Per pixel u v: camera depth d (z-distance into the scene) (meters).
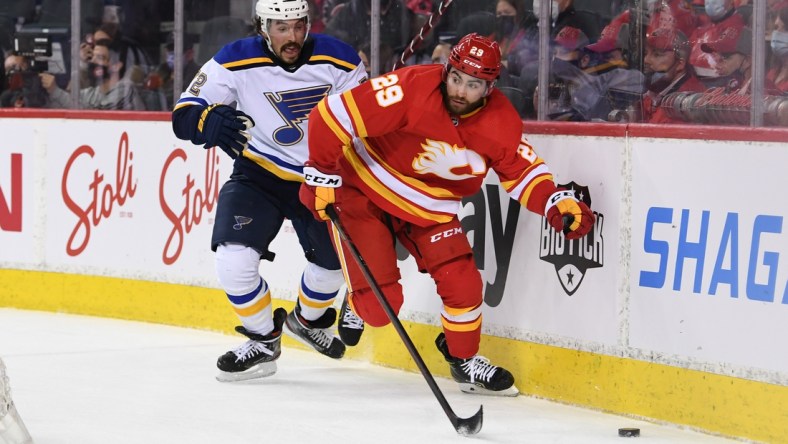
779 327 11.64
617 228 13.20
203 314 18.81
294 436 12.00
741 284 11.98
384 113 12.52
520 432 12.27
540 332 14.09
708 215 12.30
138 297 19.66
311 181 13.18
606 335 13.32
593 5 15.60
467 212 15.05
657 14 15.04
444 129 12.57
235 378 14.73
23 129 20.70
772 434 11.73
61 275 20.47
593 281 13.45
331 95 13.07
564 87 15.89
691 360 12.45
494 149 12.74
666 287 12.70
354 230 13.50
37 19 21.20
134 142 19.58
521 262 14.33
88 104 20.75
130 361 16.08
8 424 10.59
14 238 20.89
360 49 18.62
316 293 15.02
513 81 16.67
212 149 18.50
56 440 11.73
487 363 14.08
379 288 12.80
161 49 20.14
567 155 13.85
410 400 13.77
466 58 12.00
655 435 12.25
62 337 17.94
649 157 12.87
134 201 19.61
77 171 20.23
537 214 14.09
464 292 13.42
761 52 13.07
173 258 19.19
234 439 11.87
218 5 19.45
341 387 14.52
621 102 15.51
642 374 12.95
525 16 16.47
